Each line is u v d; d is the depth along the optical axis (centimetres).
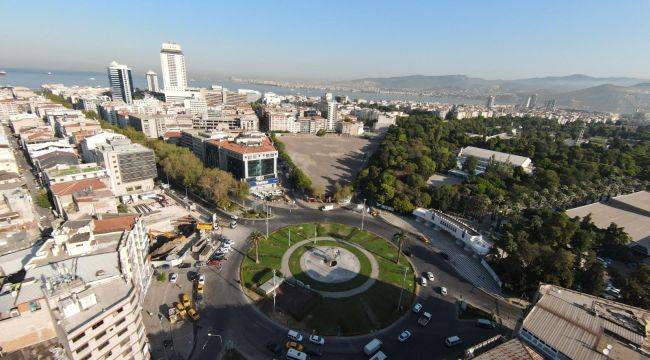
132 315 8631
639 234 18362
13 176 18525
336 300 12825
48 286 8000
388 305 12712
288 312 12094
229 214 19812
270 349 10481
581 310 9288
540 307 9300
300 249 16362
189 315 11625
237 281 13675
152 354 10075
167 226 17925
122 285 8975
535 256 13662
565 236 15962
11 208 14250
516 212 18950
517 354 8012
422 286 13950
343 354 10488
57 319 7275
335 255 15862
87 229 11394
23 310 6781
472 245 16750
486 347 8962
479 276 14875
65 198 16462
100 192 16500
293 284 13588
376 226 19288
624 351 7862
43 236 14238
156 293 12738
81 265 9544
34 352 6838
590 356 7712
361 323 11750
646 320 8888
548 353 8144
